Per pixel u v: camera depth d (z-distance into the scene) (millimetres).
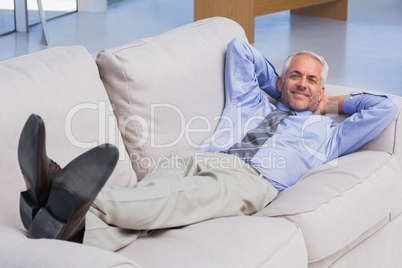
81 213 1353
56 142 1762
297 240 1736
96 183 1327
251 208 1950
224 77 2416
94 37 5984
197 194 1809
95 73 1949
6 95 1684
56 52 1928
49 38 5934
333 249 1879
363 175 2072
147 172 2059
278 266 1637
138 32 6188
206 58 2334
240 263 1570
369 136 2309
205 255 1585
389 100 2299
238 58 2393
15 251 1308
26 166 1324
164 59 2150
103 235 1605
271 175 2162
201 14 6062
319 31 6441
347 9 7129
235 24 2619
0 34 6035
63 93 1808
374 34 6324
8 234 1372
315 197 1908
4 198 1635
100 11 7211
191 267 1522
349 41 6016
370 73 4945
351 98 2410
